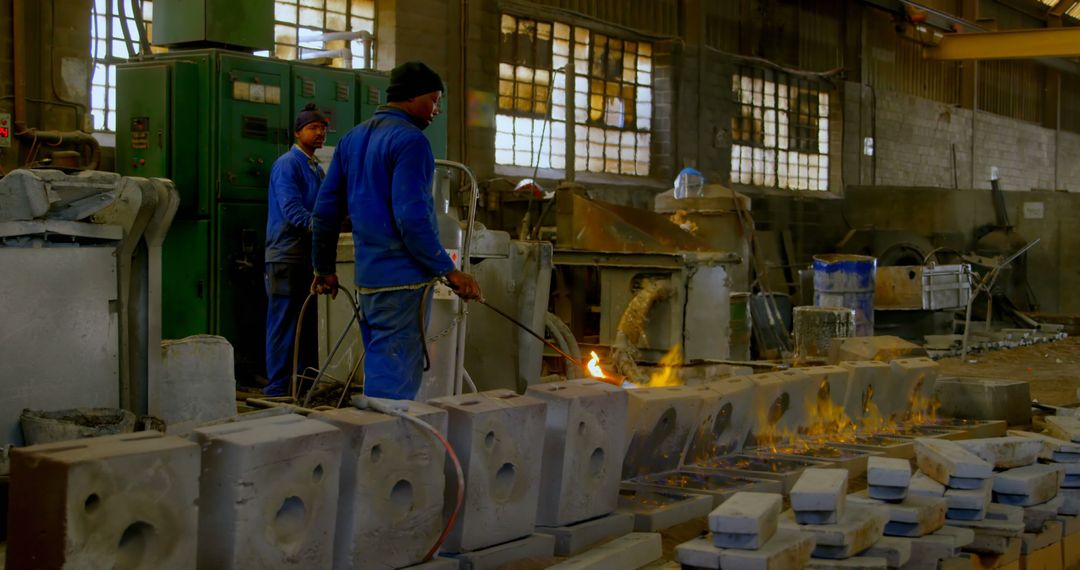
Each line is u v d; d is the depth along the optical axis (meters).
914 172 28.97
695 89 21.23
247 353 8.83
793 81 24.58
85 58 11.28
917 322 17.25
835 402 6.94
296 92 9.20
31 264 4.43
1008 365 14.74
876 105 27.16
